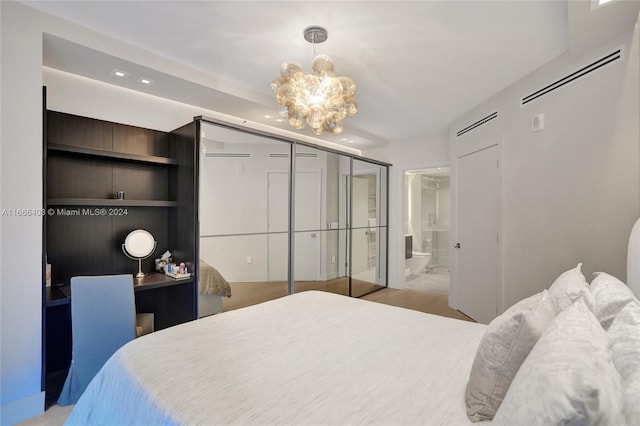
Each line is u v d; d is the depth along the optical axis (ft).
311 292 8.51
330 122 8.13
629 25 6.35
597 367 2.26
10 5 6.28
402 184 17.70
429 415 3.27
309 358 4.53
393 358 4.55
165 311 10.60
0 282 6.14
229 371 4.11
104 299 6.89
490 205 11.22
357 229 16.47
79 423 4.36
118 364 4.42
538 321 3.25
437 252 26.13
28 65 6.48
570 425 1.96
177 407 3.35
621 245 6.70
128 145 9.83
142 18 6.93
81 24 7.15
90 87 9.05
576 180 7.75
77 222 8.77
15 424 6.26
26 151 6.44
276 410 3.30
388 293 16.93
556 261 8.35
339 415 3.22
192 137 9.66
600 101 7.11
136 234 9.43
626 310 3.41
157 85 9.52
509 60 8.55
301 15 6.72
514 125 9.95
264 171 11.78
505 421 2.45
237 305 10.80
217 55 8.54
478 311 11.97
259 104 11.19
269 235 11.94
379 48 8.00
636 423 2.02
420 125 14.70
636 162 6.40
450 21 6.86
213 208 10.07
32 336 6.50
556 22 6.84
